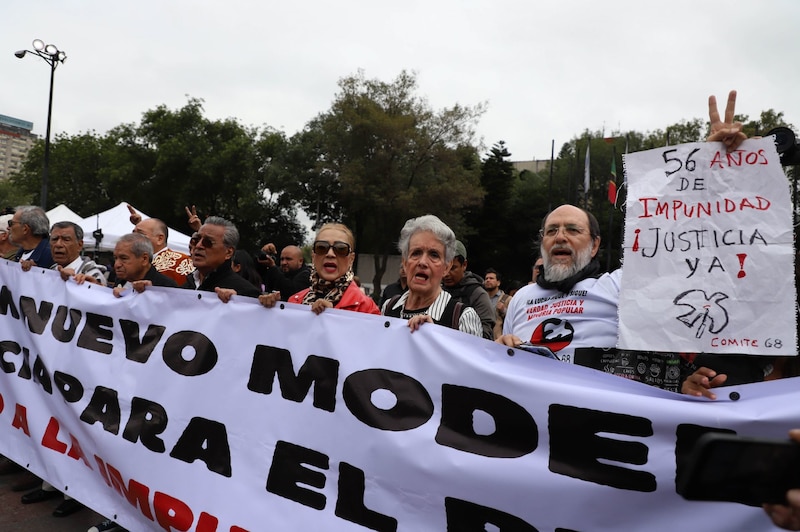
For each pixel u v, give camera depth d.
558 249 2.62
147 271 3.93
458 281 4.28
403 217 35.75
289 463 2.49
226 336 2.83
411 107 35.88
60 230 4.09
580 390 1.98
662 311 2.09
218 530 2.57
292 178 41.25
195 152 39.84
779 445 0.99
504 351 2.16
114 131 43.34
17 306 3.83
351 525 2.29
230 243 3.67
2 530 3.22
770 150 2.04
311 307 2.61
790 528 1.10
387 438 2.26
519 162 74.38
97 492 3.13
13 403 3.72
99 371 3.24
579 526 1.92
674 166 2.18
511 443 2.06
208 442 2.74
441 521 2.11
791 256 1.96
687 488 1.02
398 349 2.35
